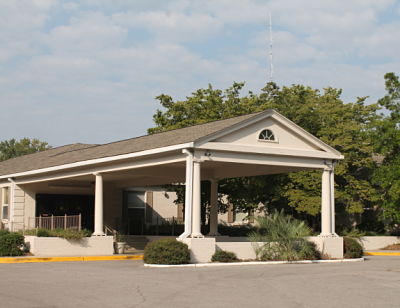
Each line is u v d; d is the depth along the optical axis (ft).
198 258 64.64
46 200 112.57
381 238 107.14
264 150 71.00
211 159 67.36
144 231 116.16
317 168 77.77
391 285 44.86
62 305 34.65
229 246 68.39
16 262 68.74
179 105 116.16
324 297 38.27
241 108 114.73
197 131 72.28
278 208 113.39
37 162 105.70
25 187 106.22
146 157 74.13
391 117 105.29
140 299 37.06
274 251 69.62
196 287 43.11
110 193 114.62
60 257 71.92
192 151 66.18
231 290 41.47
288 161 74.18
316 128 108.68
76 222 81.25
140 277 50.11
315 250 73.15
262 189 103.45
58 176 93.40
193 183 65.87
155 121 118.73
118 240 88.22
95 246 79.71
